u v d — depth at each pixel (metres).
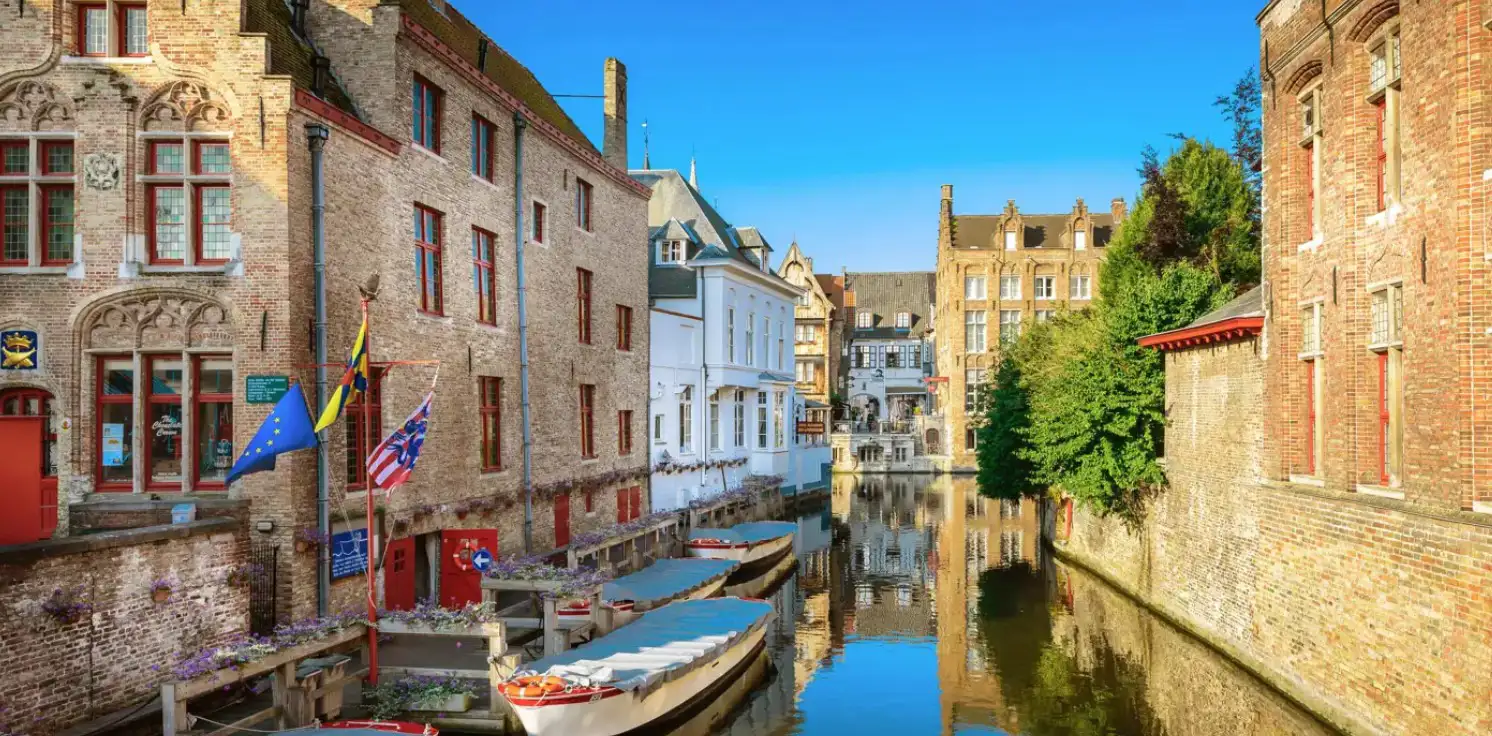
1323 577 13.68
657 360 30.19
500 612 17.75
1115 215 69.94
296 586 13.98
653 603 19.33
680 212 37.97
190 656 12.39
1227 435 17.09
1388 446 12.55
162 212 14.19
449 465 18.23
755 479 37.66
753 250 41.28
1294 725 13.99
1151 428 21.25
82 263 13.85
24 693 10.40
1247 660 16.25
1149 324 21.44
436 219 18.34
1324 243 14.15
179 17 13.92
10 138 13.81
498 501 19.81
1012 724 14.82
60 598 10.72
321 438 14.60
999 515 43.50
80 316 13.84
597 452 25.34
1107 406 21.00
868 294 87.25
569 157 23.72
